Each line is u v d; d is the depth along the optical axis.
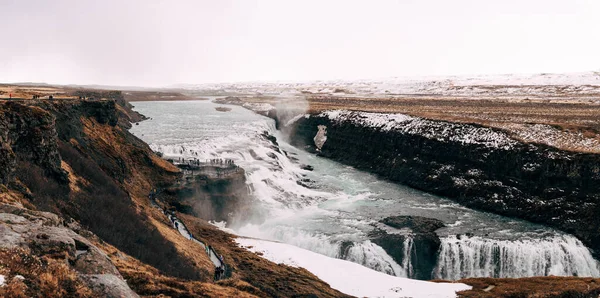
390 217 63.84
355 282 42.19
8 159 29.53
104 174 46.53
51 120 37.53
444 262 54.38
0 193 26.86
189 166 67.44
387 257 53.59
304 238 56.75
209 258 40.78
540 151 71.19
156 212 48.38
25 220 21.20
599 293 41.12
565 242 57.47
